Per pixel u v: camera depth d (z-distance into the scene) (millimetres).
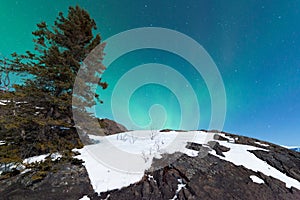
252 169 5703
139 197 4051
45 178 4547
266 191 4617
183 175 4914
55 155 5562
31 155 5586
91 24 8383
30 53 6031
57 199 3877
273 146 8906
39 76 5852
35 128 5723
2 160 4258
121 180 4527
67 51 6938
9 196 3916
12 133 5379
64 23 7480
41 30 6375
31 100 5723
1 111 5484
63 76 6387
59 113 6441
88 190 4168
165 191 4297
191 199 4055
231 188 4562
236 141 9141
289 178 5582
